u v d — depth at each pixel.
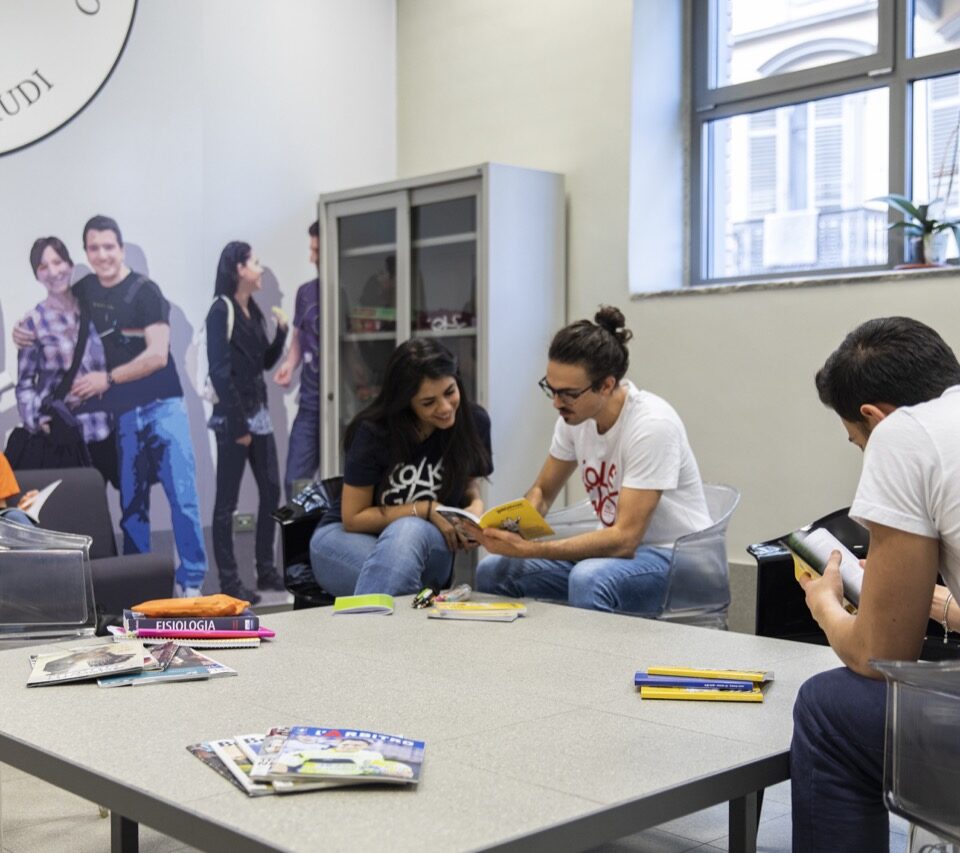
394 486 3.66
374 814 1.46
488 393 4.96
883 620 1.75
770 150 4.97
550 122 5.29
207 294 5.21
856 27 4.68
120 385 4.95
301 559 3.93
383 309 5.44
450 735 1.83
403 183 5.27
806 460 4.45
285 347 5.50
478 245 4.99
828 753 1.78
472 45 5.60
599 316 3.39
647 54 5.03
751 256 5.05
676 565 3.14
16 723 1.91
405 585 3.36
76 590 3.10
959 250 4.38
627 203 5.00
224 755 1.66
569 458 3.70
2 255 4.62
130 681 2.17
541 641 2.58
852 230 4.72
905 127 4.54
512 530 3.24
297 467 5.55
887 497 1.73
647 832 2.72
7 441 4.64
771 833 2.70
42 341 4.72
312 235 5.61
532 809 1.49
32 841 2.64
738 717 1.97
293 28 5.51
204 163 5.20
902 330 1.87
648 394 3.47
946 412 1.75
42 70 4.71
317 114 5.61
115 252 4.93
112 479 4.92
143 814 1.56
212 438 5.23
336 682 2.19
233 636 2.56
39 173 4.71
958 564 1.74
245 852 1.40
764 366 4.56
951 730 1.58
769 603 2.93
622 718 1.94
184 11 5.12
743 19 5.04
